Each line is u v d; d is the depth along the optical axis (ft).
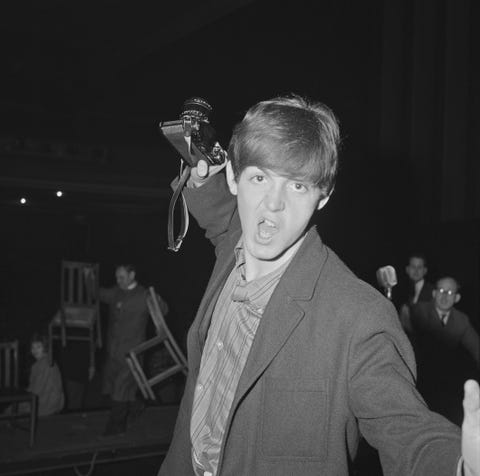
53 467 14.92
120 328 17.94
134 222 42.22
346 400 3.07
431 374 14.12
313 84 28.02
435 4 23.52
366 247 24.77
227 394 3.45
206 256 38.45
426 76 23.71
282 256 3.41
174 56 30.07
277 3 28.71
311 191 3.15
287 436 3.14
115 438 16.53
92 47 27.40
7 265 40.81
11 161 27.94
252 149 3.07
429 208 23.49
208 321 3.72
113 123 29.55
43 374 18.74
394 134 24.64
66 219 41.96
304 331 3.18
